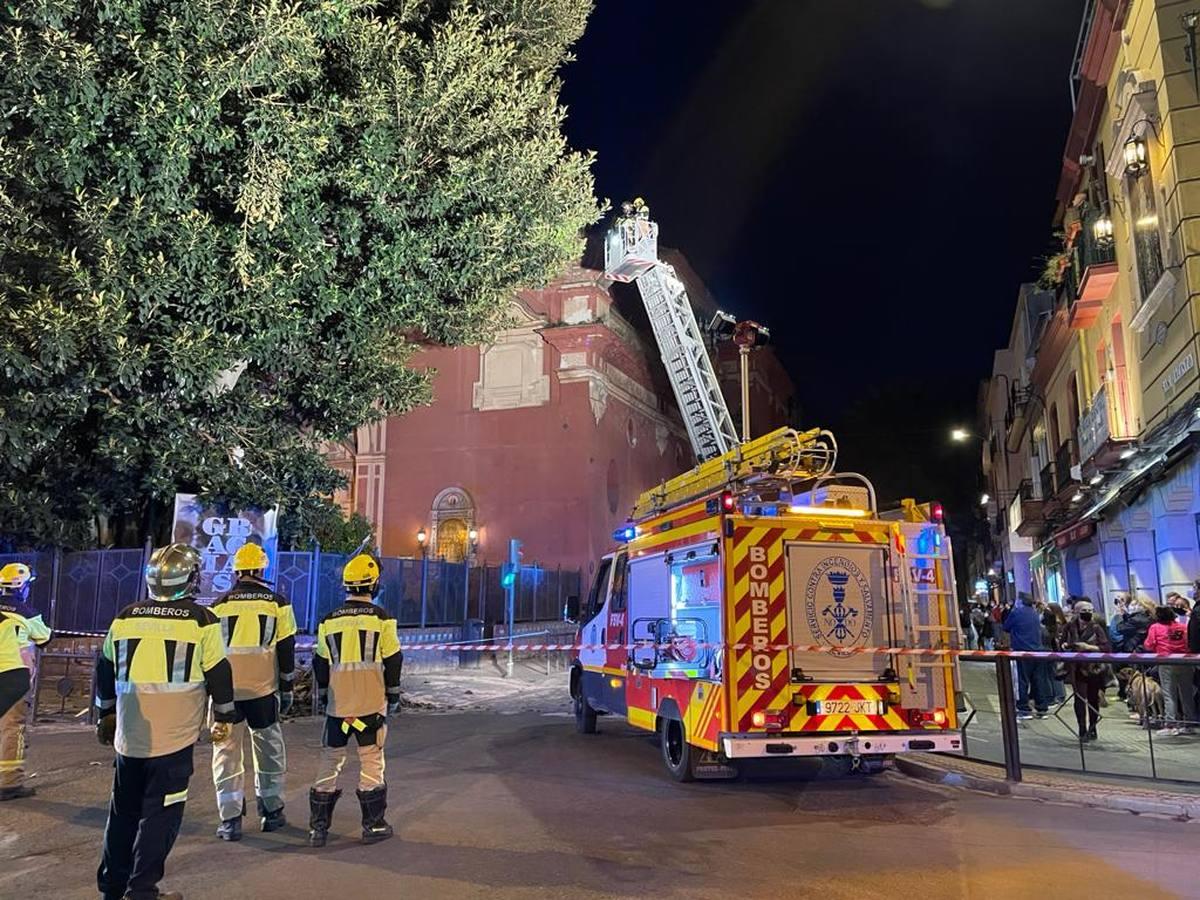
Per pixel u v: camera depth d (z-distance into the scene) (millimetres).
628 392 33656
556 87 15508
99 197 10414
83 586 14680
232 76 9930
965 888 5148
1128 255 15094
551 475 29781
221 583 13586
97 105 9641
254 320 11719
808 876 5363
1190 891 5098
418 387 16125
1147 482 14078
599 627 10969
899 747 7668
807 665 7617
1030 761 9023
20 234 10328
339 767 6125
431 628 19031
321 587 16203
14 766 7469
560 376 30297
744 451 8500
